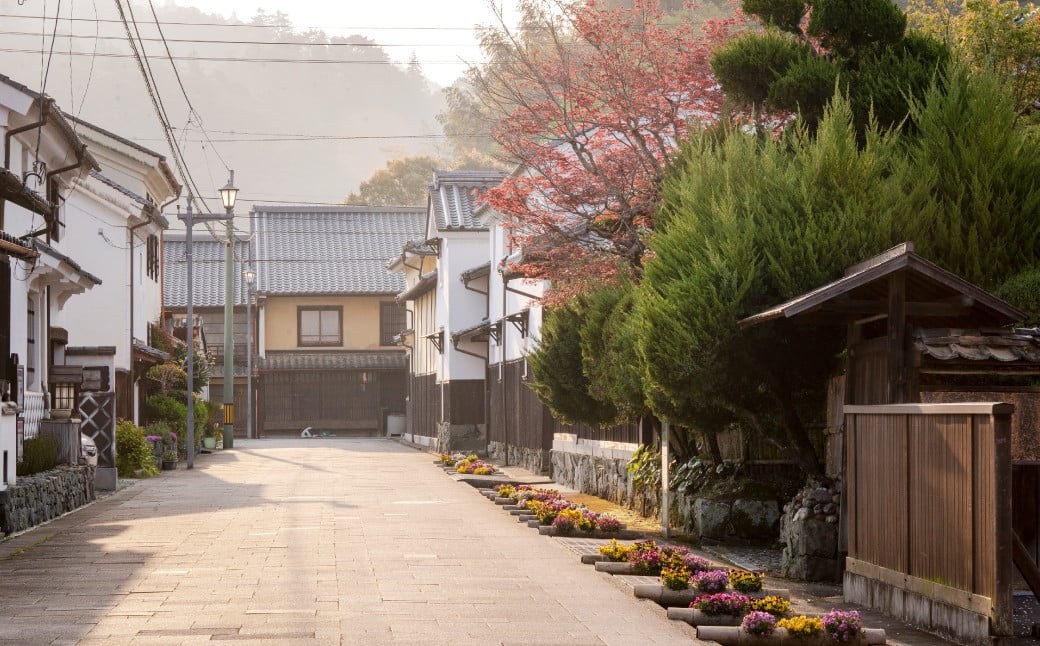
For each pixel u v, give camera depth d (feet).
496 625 29.40
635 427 69.72
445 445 139.74
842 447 40.40
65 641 26.81
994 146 41.88
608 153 60.64
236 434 205.36
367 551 44.55
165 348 124.88
